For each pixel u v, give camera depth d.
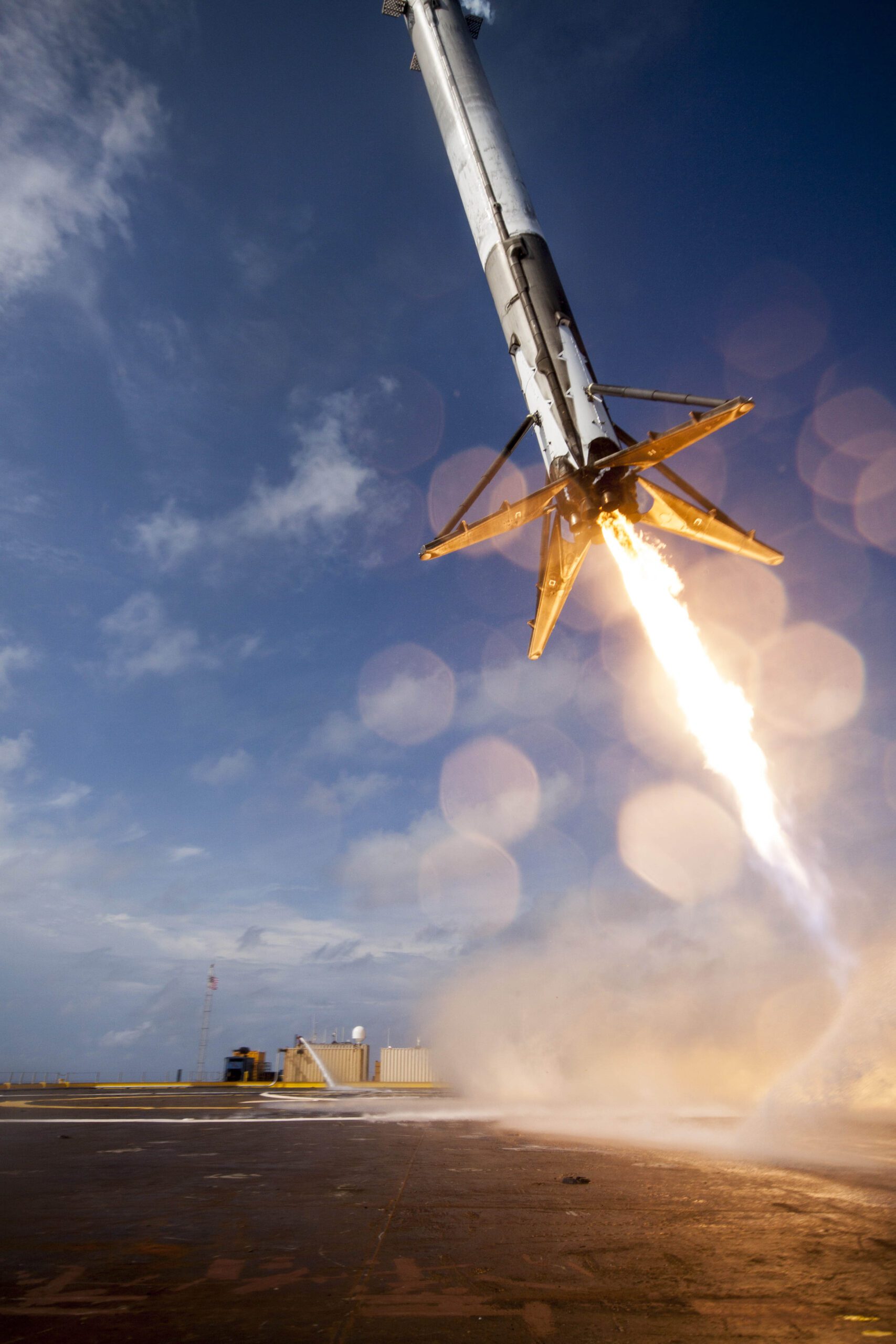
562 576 21.41
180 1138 12.14
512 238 22.47
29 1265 4.48
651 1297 3.82
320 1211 6.06
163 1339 3.27
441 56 26.42
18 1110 19.62
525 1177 7.77
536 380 20.84
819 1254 4.64
